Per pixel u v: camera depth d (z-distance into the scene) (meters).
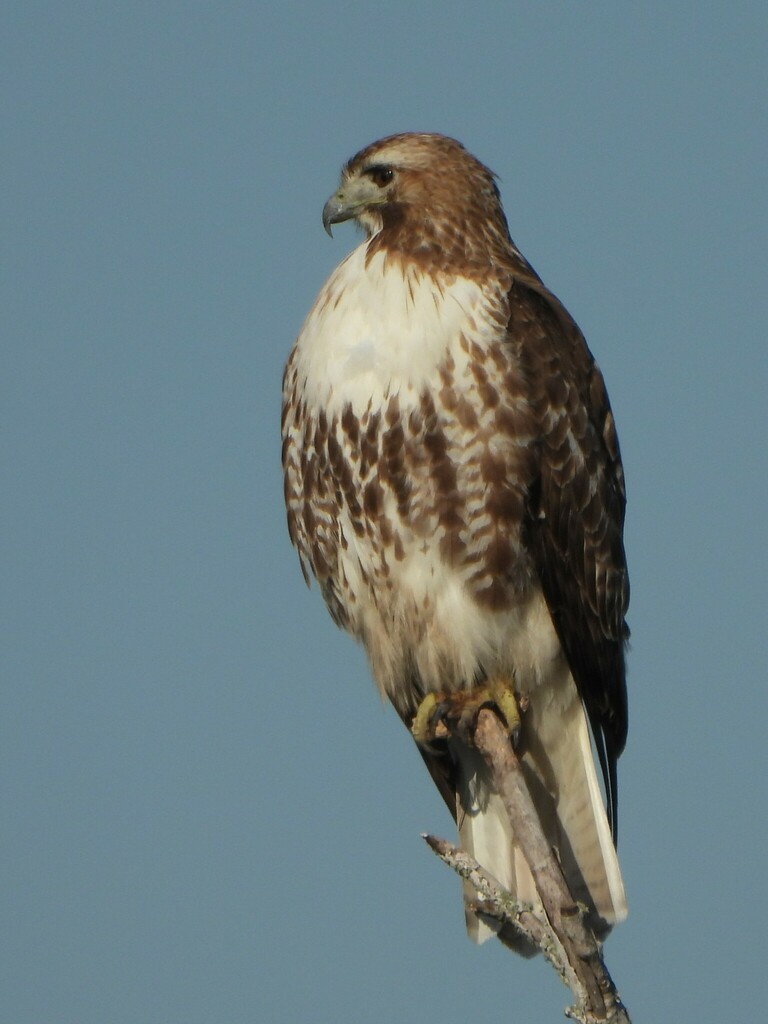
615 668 13.19
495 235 12.42
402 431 11.66
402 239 12.07
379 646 12.77
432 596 12.09
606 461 12.94
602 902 12.30
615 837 13.33
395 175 12.40
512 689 12.50
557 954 9.37
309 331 12.23
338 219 12.68
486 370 11.69
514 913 9.51
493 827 12.49
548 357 12.06
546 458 12.06
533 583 12.27
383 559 12.12
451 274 11.96
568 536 12.36
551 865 10.08
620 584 13.21
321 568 12.78
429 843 9.62
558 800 12.67
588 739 12.70
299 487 12.52
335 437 11.91
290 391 12.45
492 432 11.68
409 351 11.66
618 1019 9.26
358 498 11.98
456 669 12.44
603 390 12.98
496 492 11.76
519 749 12.70
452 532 11.84
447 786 12.98
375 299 11.88
